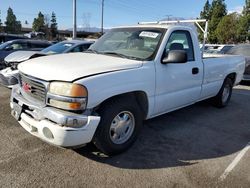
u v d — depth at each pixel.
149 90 3.93
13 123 4.71
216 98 6.33
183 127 5.02
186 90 4.80
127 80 3.54
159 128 4.91
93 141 3.47
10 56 7.09
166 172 3.40
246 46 10.66
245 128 5.18
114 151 3.66
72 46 8.09
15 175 3.15
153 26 4.51
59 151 3.77
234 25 38.69
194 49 4.93
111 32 4.92
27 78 3.53
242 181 3.28
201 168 3.54
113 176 3.25
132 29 4.66
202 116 5.79
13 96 3.74
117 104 3.51
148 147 4.08
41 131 3.21
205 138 4.56
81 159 3.59
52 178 3.14
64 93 3.09
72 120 3.04
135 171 3.38
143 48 4.20
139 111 3.86
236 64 6.59
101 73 3.31
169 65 4.25
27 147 3.84
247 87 10.08
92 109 3.25
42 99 3.30
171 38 4.35
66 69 3.28
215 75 5.70
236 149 4.19
